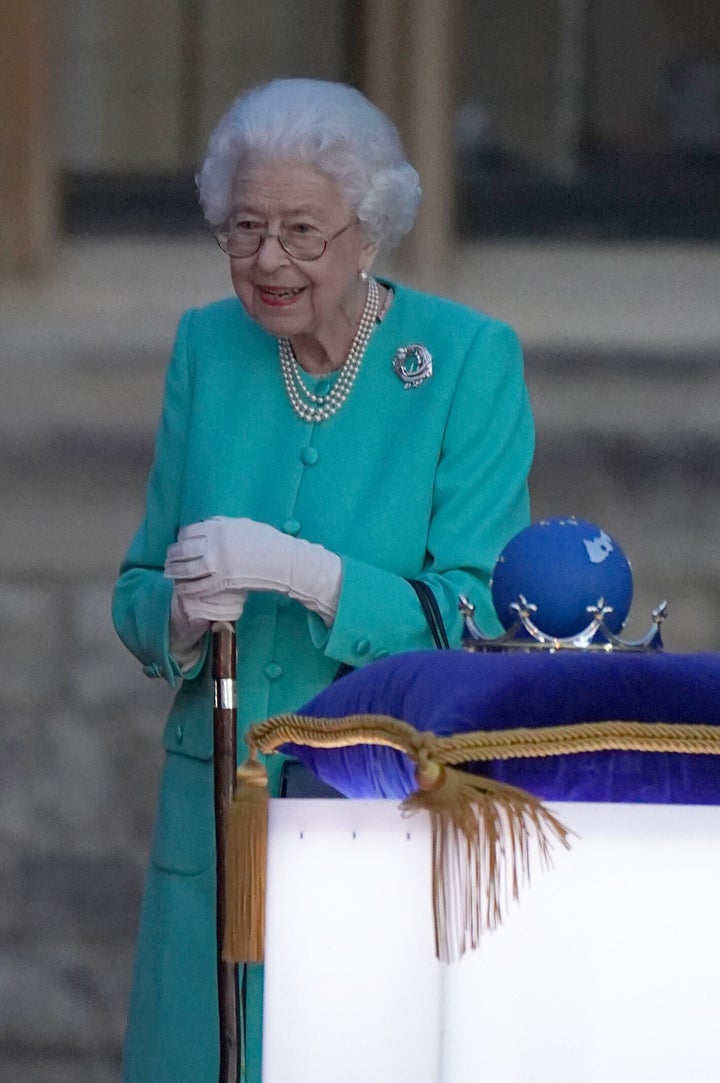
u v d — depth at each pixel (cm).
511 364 1095
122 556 2377
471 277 2664
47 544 2362
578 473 2462
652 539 2438
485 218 2694
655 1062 762
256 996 1010
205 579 1002
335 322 1077
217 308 1140
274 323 1031
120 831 2141
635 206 2717
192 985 1048
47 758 2164
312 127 1008
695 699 784
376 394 1083
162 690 2211
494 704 775
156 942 1067
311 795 973
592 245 2697
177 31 2742
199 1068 1042
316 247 1012
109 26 2692
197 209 2678
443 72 2639
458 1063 764
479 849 732
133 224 2650
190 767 1073
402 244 2653
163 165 2700
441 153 2642
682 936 762
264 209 1010
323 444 1078
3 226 2570
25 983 2031
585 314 2583
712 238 2703
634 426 2467
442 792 735
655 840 762
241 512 1076
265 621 1062
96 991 2034
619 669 791
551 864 760
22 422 2428
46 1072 1977
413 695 801
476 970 762
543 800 777
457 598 1033
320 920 776
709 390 2489
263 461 1085
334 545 1059
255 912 768
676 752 800
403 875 774
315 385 1088
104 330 2502
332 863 776
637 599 2414
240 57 2761
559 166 2742
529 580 866
